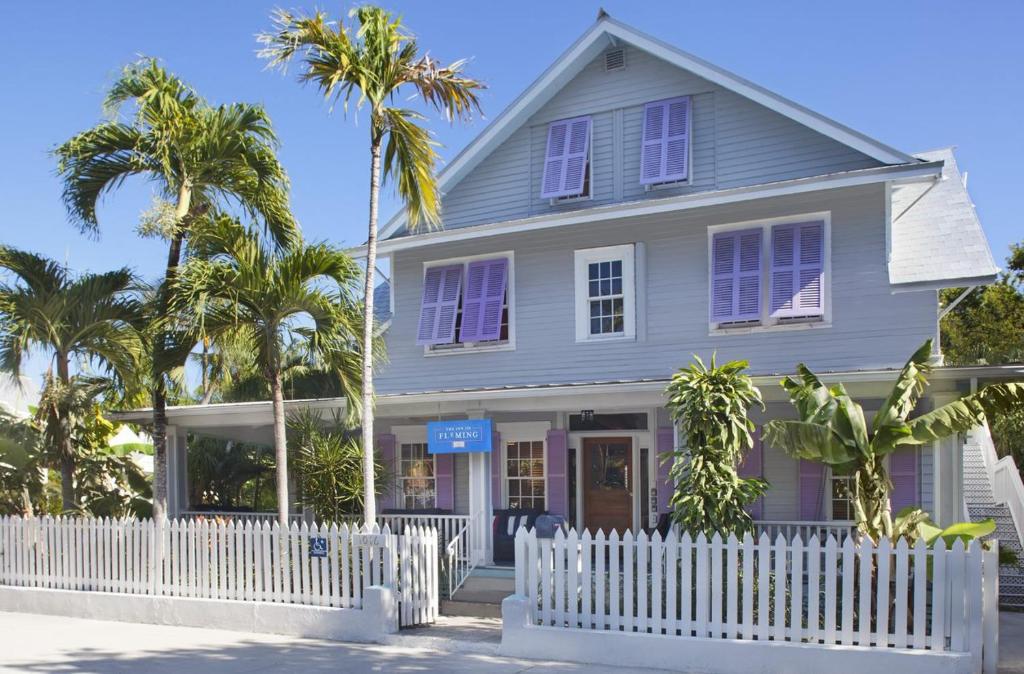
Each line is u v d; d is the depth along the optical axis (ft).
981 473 62.28
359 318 46.06
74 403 49.88
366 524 41.22
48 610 46.42
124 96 46.85
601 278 54.60
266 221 49.34
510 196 58.85
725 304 49.75
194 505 67.46
